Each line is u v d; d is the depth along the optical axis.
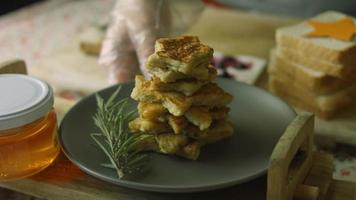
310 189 0.52
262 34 1.01
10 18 1.16
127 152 0.54
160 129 0.55
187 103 0.53
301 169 0.53
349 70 0.75
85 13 1.17
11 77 0.58
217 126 0.57
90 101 0.63
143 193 0.53
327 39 0.75
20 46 1.00
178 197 0.52
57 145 0.57
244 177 0.50
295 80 0.77
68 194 0.54
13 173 0.54
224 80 0.67
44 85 0.56
